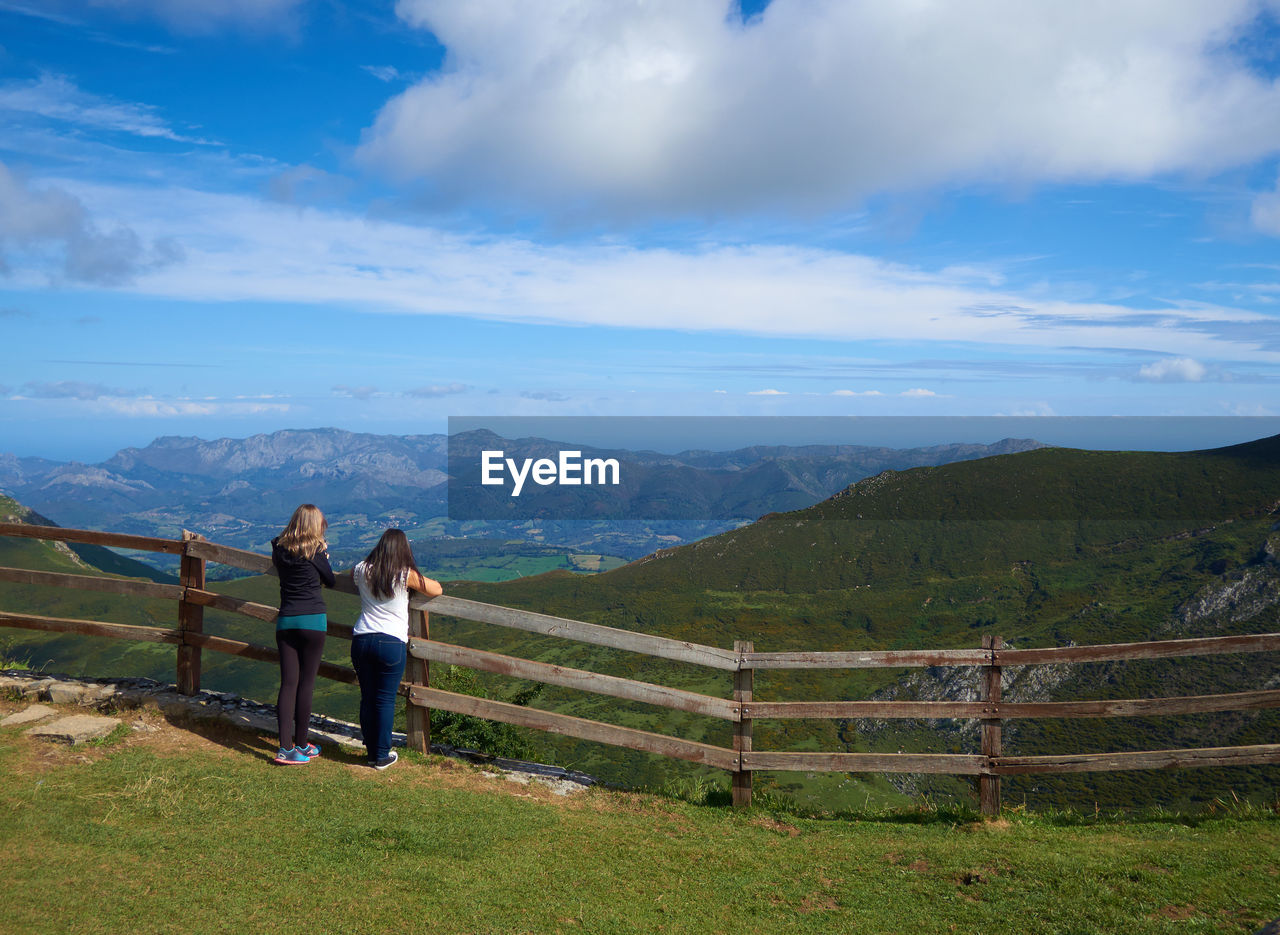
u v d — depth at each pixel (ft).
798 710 21.63
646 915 14.88
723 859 18.03
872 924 14.87
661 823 20.31
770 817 21.54
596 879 16.30
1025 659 21.13
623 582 397.80
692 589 369.91
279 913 13.37
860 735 169.27
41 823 15.67
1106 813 22.44
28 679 24.13
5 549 369.91
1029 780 146.72
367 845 16.43
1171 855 17.72
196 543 23.40
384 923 13.41
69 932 12.07
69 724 20.86
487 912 14.23
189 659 23.79
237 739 21.74
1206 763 20.25
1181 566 302.66
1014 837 19.90
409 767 21.81
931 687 225.97
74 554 402.72
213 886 14.02
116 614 288.51
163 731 21.57
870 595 341.82
